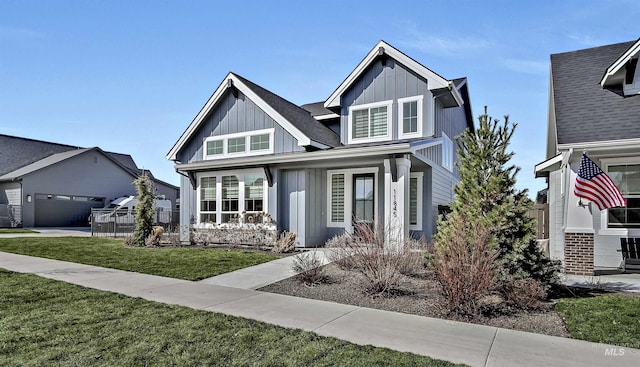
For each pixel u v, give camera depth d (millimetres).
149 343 4320
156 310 5727
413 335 4734
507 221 6562
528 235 6512
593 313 5566
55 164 29047
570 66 12273
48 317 5328
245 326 4980
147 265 10086
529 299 5773
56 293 6812
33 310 5695
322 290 7273
